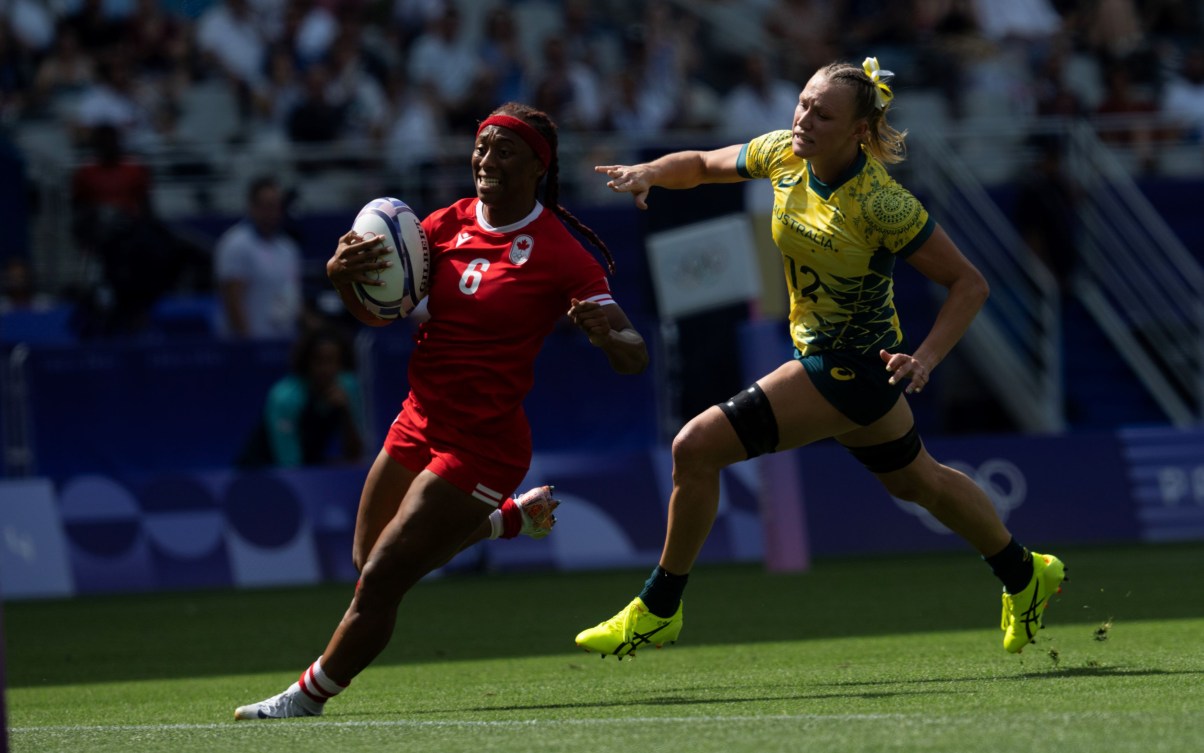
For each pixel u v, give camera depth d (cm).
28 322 4866
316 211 5472
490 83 5944
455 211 1794
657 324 4634
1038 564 2030
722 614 3042
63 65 6100
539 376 4622
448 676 2220
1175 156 6450
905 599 3241
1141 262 5941
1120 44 7175
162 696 2122
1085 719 1469
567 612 3222
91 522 4169
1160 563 3959
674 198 4528
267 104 6012
